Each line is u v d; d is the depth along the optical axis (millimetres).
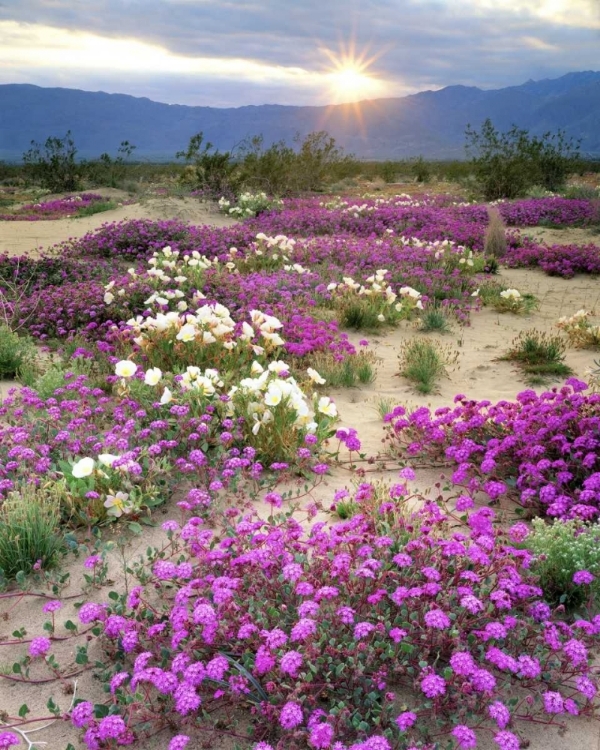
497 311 11148
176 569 3396
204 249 14961
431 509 4023
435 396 7141
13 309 9586
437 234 17547
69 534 4160
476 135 29953
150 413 5863
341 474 5289
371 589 3357
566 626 3236
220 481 4664
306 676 2801
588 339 8898
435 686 2678
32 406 5961
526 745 2783
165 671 2961
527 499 4551
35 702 2996
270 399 5320
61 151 37562
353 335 9711
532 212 21672
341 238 16781
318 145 34438
